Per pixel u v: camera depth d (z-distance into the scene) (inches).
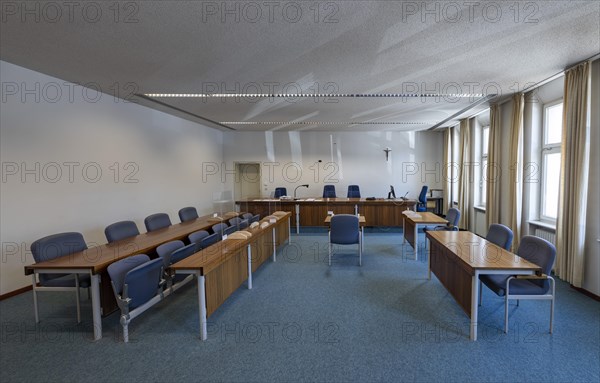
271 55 124.6
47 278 113.2
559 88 158.9
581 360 84.7
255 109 226.1
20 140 140.7
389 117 258.8
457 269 111.5
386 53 122.6
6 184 135.9
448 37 109.0
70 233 120.3
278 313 115.7
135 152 211.2
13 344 95.9
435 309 117.7
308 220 282.8
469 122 263.3
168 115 247.1
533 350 89.6
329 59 128.6
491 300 124.3
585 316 109.6
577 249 130.7
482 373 80.2
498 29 103.0
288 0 86.7
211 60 129.5
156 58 127.4
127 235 146.0
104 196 185.9
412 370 81.9
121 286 95.9
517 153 181.2
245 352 90.9
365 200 279.0
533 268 92.4
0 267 133.5
